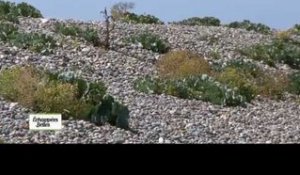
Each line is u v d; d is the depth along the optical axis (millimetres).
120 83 26922
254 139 20922
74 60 28922
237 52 39719
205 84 28047
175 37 40188
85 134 18125
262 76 33906
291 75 35406
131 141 18109
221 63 34781
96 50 32094
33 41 29453
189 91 26969
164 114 22719
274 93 31078
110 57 31406
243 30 47719
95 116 19641
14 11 39594
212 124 22453
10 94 20750
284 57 40094
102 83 24672
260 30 50750
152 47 35688
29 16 40094
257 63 38094
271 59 39312
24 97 20266
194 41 40125
